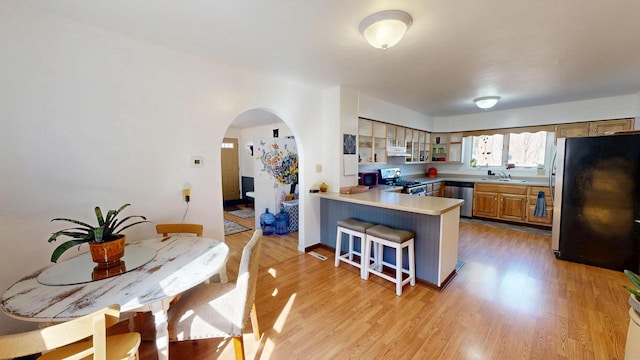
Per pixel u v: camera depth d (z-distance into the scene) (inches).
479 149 226.1
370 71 107.7
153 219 85.5
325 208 141.6
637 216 106.2
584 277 106.2
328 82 124.1
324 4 60.1
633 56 91.3
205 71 93.9
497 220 195.6
